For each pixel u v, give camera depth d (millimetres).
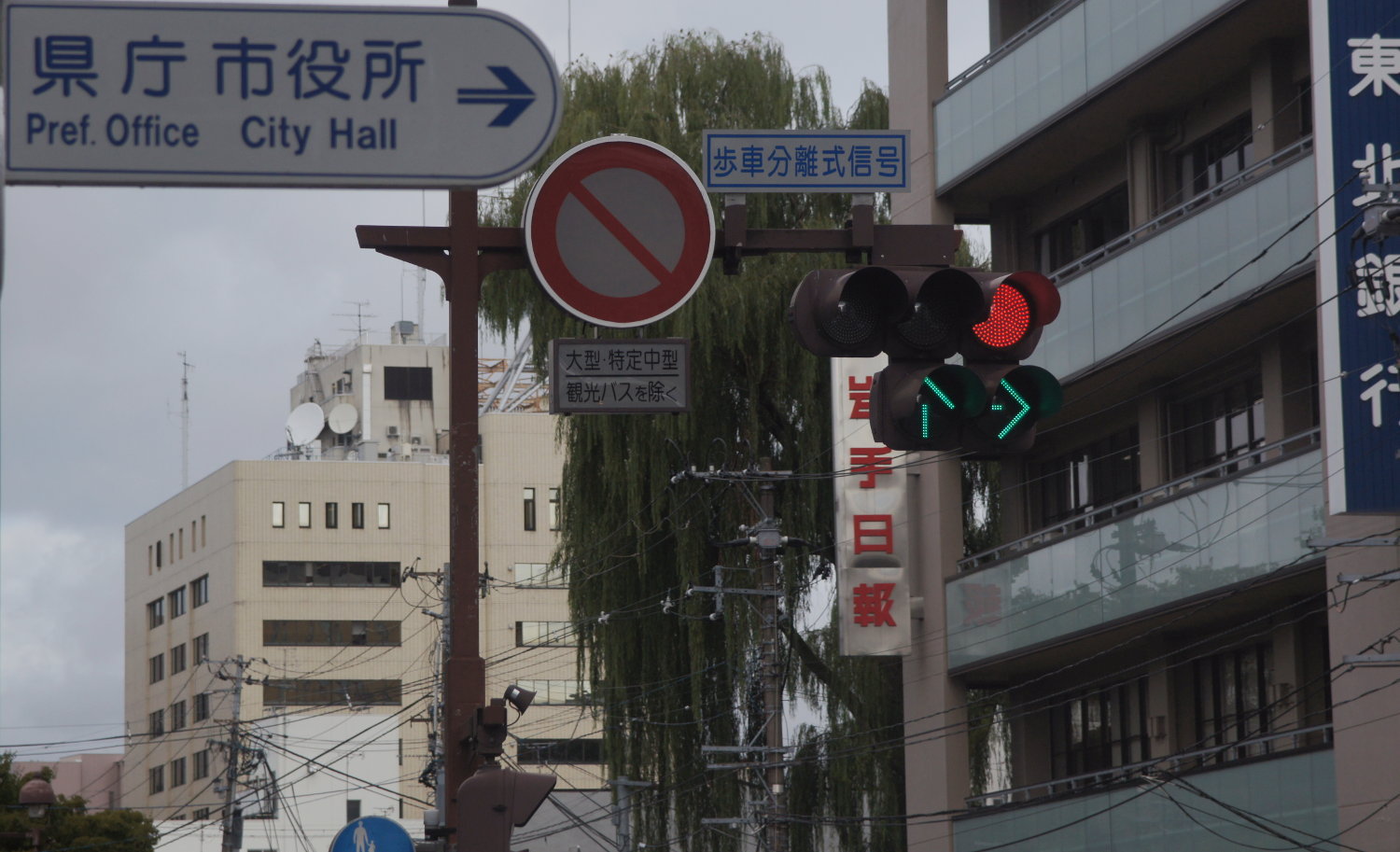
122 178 4492
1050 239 25453
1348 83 15383
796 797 25875
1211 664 21656
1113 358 21359
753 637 24766
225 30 4551
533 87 4617
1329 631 18234
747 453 25781
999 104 23969
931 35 25766
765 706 24312
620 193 6723
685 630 25703
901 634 24500
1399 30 15461
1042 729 24969
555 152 25703
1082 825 21141
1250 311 19203
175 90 4527
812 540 25734
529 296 25688
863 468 24750
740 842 25125
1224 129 21594
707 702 25188
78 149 4492
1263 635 20250
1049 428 24781
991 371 6719
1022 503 25828
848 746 25859
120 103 4512
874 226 6832
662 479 25234
